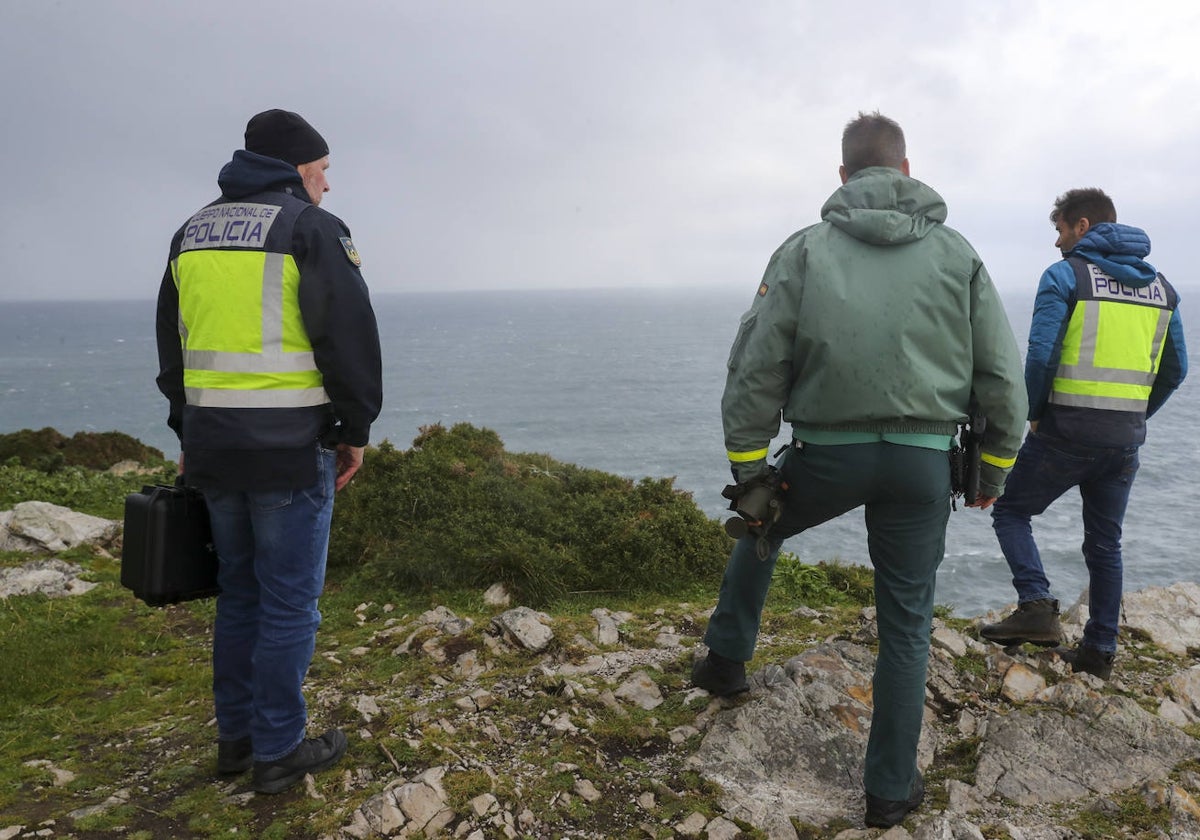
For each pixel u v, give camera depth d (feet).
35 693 12.38
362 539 19.56
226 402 8.14
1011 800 9.10
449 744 9.57
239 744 9.32
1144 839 8.28
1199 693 12.38
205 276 8.17
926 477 8.24
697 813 8.59
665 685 11.51
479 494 21.26
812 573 20.20
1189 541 214.48
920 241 8.23
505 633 13.33
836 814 8.91
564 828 8.33
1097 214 12.66
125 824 8.38
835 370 8.07
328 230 8.32
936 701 11.31
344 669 12.84
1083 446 12.05
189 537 8.87
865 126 8.97
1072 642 14.17
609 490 23.62
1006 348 8.22
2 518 21.68
